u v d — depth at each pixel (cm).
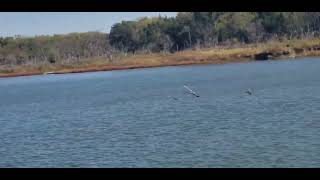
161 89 9269
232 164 2850
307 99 5906
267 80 9400
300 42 19238
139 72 17875
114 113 5788
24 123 5484
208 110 5441
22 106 7950
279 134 3669
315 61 15100
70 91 10694
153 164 2972
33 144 3956
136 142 3716
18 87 14150
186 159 3048
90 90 10525
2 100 9625
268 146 3266
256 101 6041
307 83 8144
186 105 6144
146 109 5991
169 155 3191
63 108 6975
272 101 5931
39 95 10244
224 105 5847
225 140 3556
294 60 16725
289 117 4500
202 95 7369
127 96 8212
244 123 4303
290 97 6247
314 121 4178
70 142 3925
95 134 4247
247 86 8362
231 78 10738
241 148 3253
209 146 3391
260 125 4141
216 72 13688
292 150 3114
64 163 3170
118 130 4388
